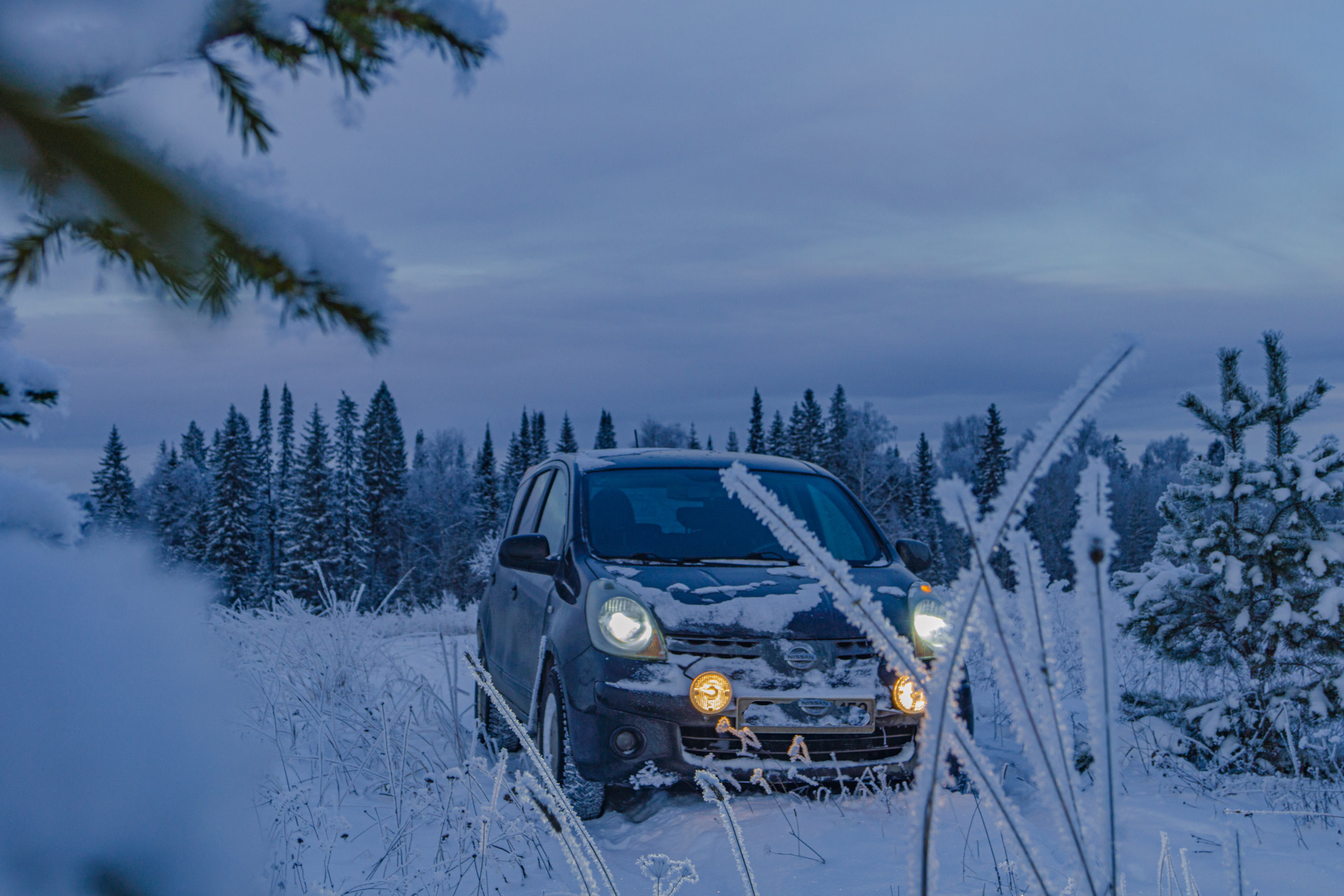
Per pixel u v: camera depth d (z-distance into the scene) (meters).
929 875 0.90
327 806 4.17
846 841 3.76
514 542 5.21
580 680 4.33
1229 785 4.41
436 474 81.12
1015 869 3.08
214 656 0.33
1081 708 5.14
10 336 0.45
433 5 0.45
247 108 0.37
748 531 5.25
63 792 0.29
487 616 6.45
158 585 0.33
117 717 0.30
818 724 4.20
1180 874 3.38
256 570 58.19
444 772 4.39
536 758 1.66
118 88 0.33
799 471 5.94
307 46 0.40
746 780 4.16
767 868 3.57
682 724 4.14
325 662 5.77
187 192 0.33
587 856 2.56
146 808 0.30
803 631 4.34
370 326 0.36
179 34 0.33
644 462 5.74
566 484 5.71
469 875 3.60
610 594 4.50
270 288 0.35
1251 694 4.77
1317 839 3.80
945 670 0.92
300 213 0.35
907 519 52.69
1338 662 4.68
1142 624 5.09
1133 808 4.15
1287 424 4.94
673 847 3.98
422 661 7.53
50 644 0.29
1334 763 4.52
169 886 0.30
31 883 0.29
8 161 0.31
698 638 4.30
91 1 0.31
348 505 66.50
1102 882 0.99
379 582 65.38
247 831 0.32
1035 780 1.02
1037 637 1.02
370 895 3.24
